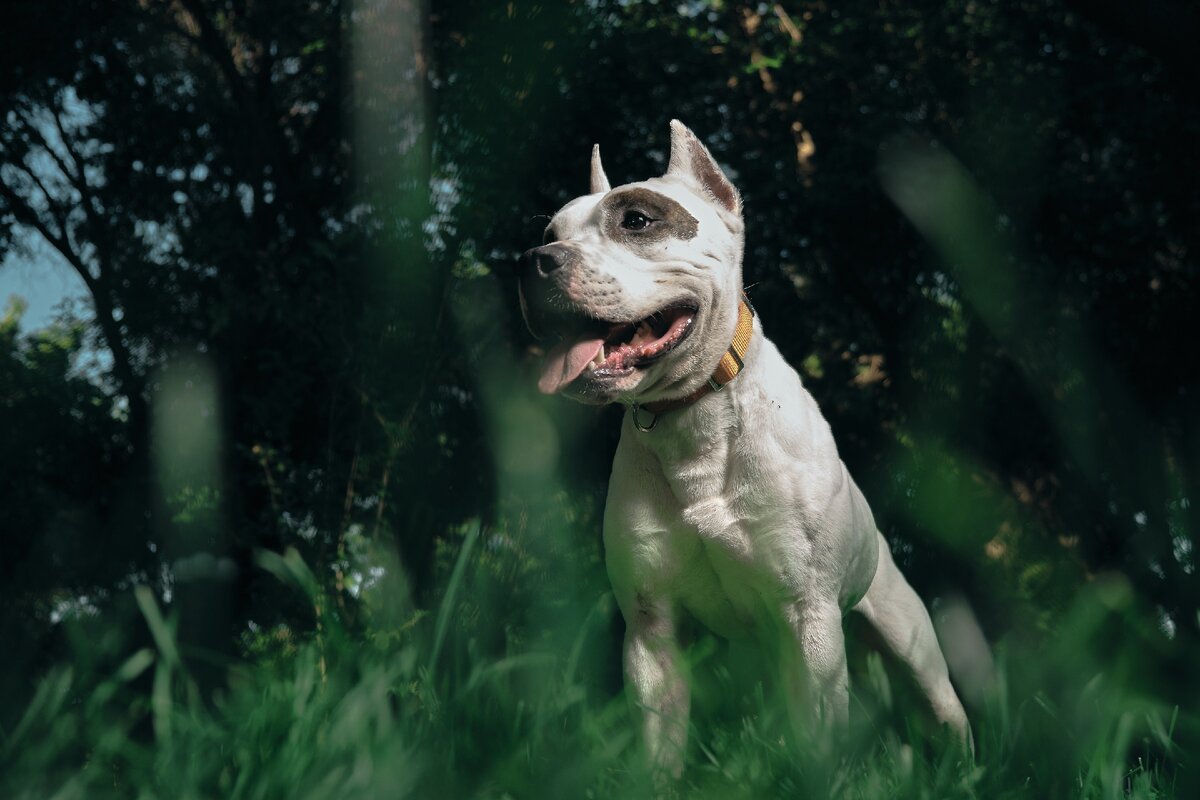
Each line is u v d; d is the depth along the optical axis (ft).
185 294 24.59
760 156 27.09
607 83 27.17
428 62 20.99
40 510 20.31
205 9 28.22
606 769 8.05
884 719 9.34
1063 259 25.18
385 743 7.06
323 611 9.09
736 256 11.52
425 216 17.94
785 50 27.25
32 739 7.75
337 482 19.34
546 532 10.04
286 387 22.56
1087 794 7.49
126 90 28.84
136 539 18.16
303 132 29.71
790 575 11.02
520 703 7.98
